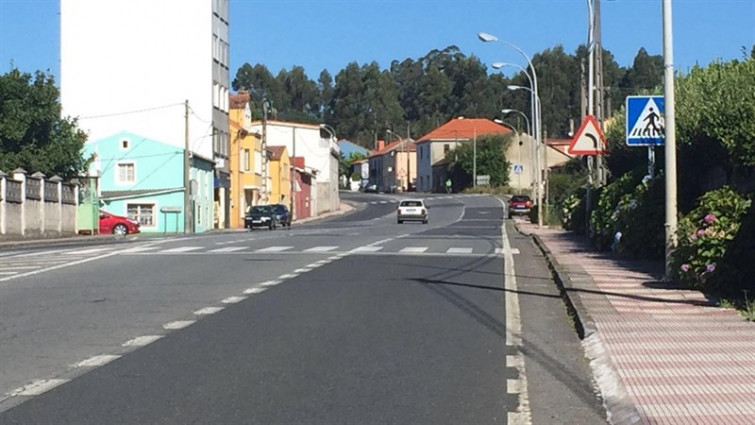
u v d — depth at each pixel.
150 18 65.44
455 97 186.75
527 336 12.37
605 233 25.89
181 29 65.56
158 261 24.45
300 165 99.75
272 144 107.00
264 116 77.25
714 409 7.88
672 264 16.30
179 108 65.50
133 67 65.50
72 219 48.78
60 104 53.50
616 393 8.72
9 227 41.09
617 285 16.69
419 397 8.78
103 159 62.03
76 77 65.50
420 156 145.50
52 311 14.72
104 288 17.91
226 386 9.26
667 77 15.85
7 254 28.78
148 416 8.08
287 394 8.90
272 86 196.00
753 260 14.64
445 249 29.91
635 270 19.61
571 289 16.16
